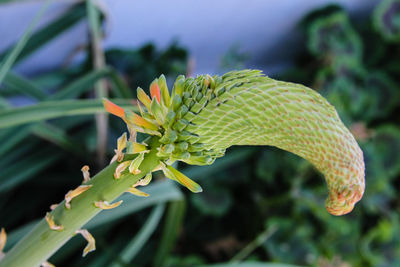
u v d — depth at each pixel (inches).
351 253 54.4
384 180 57.8
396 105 64.5
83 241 30.4
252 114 13.2
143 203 26.6
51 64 42.8
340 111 56.7
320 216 52.7
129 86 44.4
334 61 57.1
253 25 51.7
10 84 32.0
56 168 39.5
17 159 36.5
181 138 13.5
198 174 46.0
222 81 13.5
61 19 35.1
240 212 54.3
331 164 13.0
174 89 13.6
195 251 48.9
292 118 13.0
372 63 64.3
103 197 13.3
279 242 51.0
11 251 13.5
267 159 53.1
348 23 57.6
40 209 39.6
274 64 61.9
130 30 44.0
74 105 22.9
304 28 55.7
